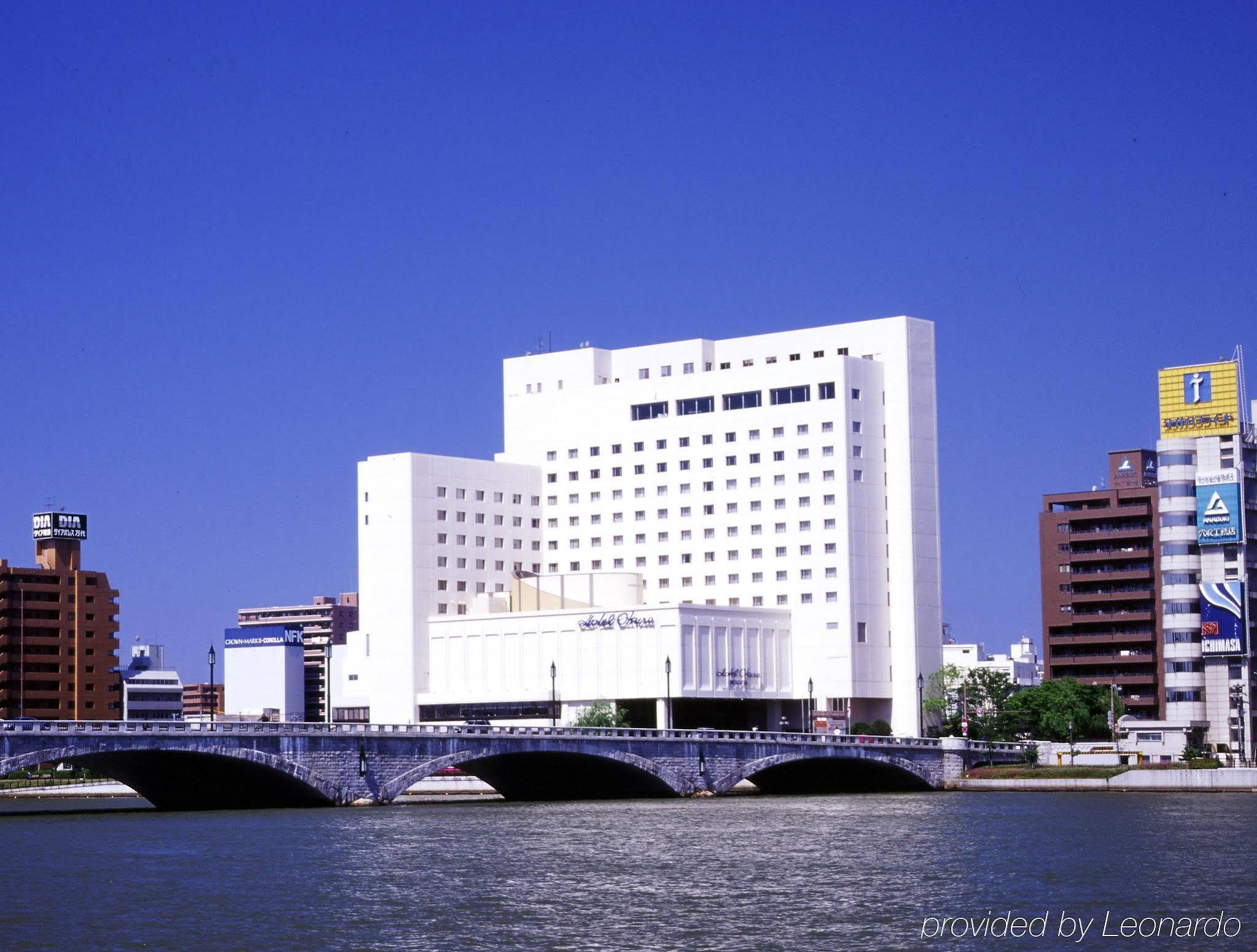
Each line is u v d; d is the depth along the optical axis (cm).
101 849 14262
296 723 19750
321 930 10069
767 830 15988
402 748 19525
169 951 9425
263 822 17125
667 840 15062
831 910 10725
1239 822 16612
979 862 13050
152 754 18388
